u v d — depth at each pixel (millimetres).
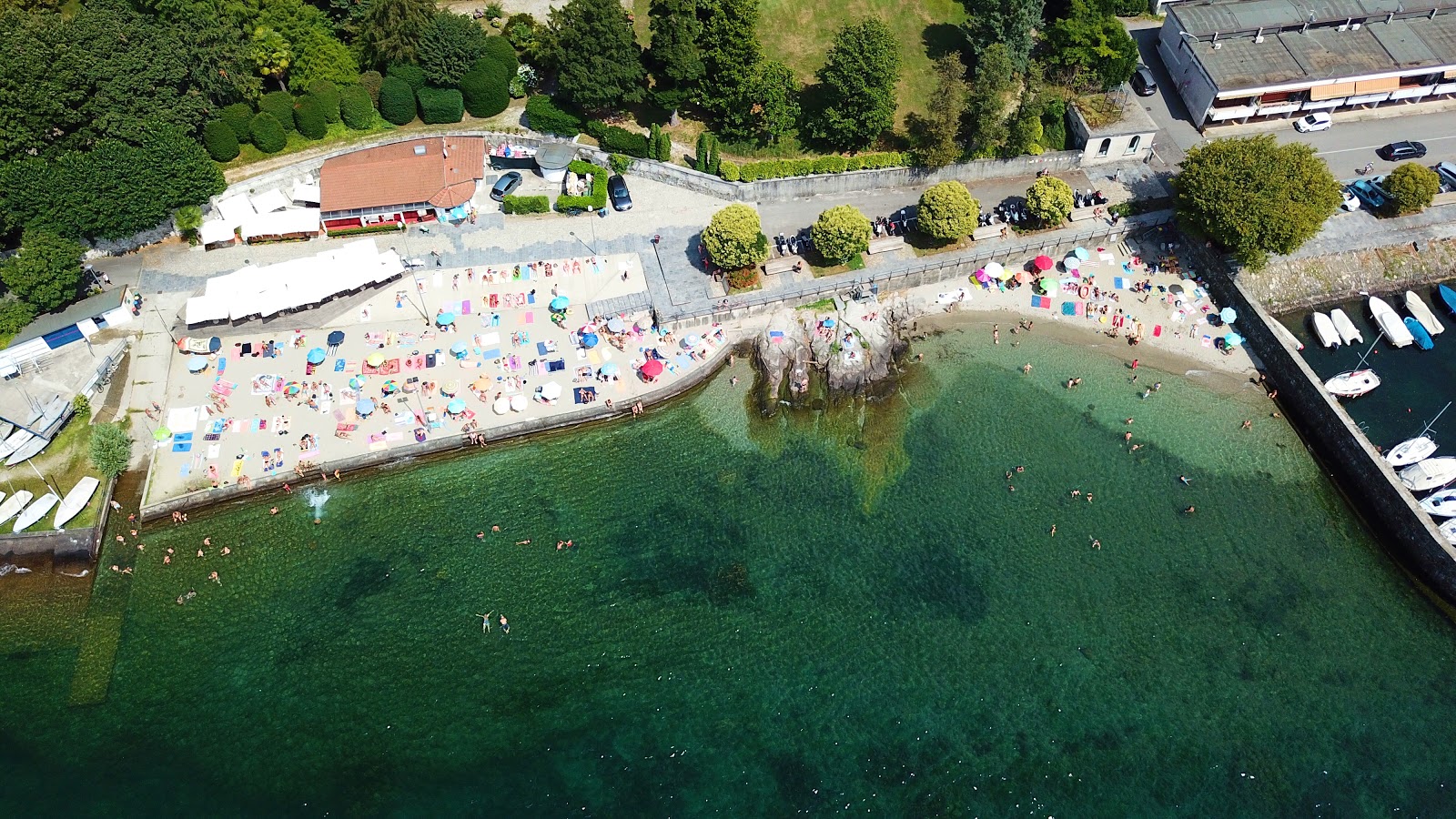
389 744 63344
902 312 89562
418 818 60125
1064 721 65125
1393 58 101625
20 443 76062
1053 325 88812
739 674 67125
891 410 82625
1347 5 106375
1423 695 66125
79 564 71812
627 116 102312
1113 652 68250
